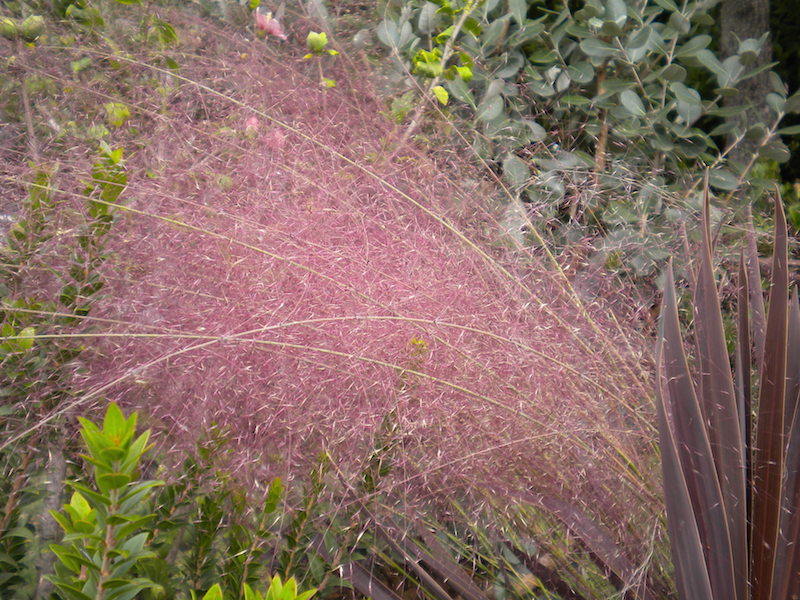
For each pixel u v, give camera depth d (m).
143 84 1.40
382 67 1.72
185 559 0.87
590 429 0.98
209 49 1.57
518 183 1.49
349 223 1.14
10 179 0.98
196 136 1.26
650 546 0.91
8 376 0.81
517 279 1.19
